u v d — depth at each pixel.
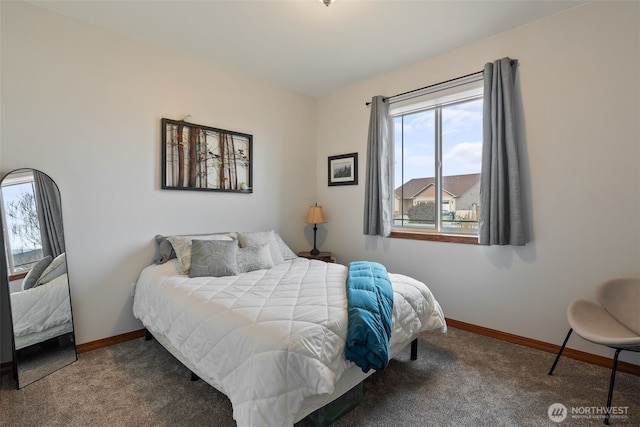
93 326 2.43
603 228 2.14
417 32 2.55
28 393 1.83
